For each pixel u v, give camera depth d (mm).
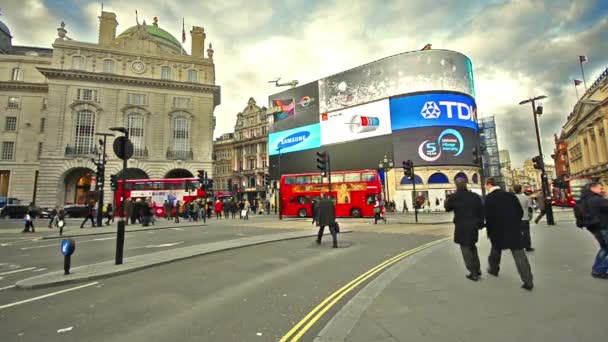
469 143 40031
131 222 21875
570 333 3064
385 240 11953
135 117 39406
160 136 40188
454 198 5605
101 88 38500
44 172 35531
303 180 27625
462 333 3168
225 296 5012
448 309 3885
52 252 9969
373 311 3938
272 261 7965
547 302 4016
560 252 7508
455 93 40344
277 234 13969
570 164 65438
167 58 41688
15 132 43469
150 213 19609
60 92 37000
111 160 37719
